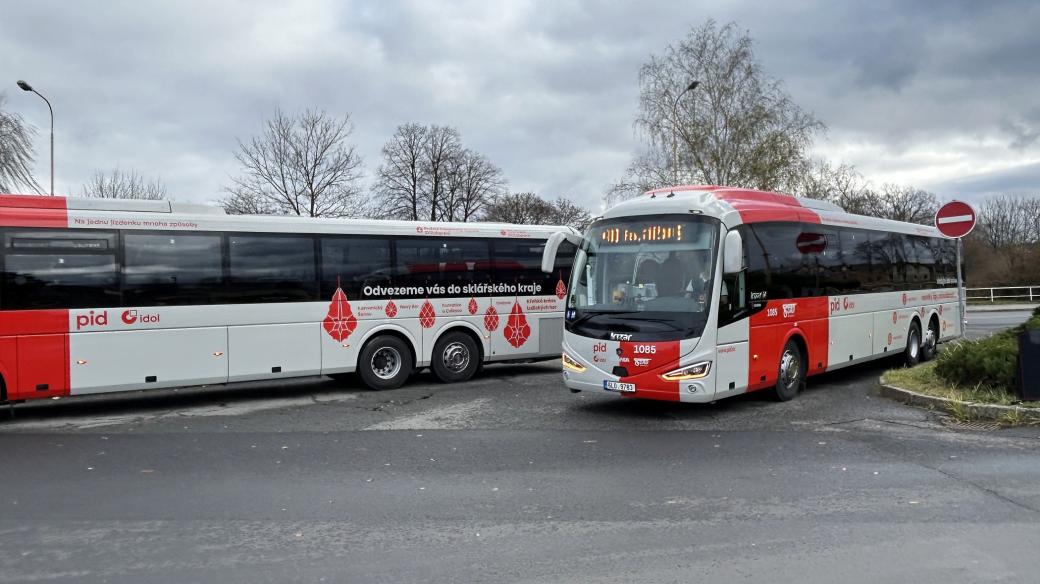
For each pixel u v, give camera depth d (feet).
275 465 23.97
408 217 168.86
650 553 15.65
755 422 30.30
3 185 98.78
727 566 14.82
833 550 15.62
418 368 42.91
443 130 171.32
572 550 15.89
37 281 32.76
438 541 16.58
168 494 20.62
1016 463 22.89
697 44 123.24
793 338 35.42
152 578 14.53
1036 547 15.66
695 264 30.22
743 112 121.08
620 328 30.83
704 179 120.98
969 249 158.81
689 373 29.43
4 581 14.39
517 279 46.62
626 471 22.70
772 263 33.73
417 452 25.67
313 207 112.57
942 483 20.76
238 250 37.32
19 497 20.40
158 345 35.14
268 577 14.56
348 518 18.35
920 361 49.52
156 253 35.32
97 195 129.49
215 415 33.96
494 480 21.83
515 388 41.55
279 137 110.52
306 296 39.09
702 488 20.68
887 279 44.98
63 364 33.06
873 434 27.58
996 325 83.05
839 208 41.93
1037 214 242.58
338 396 39.55
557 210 258.78
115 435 29.30
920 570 14.44
